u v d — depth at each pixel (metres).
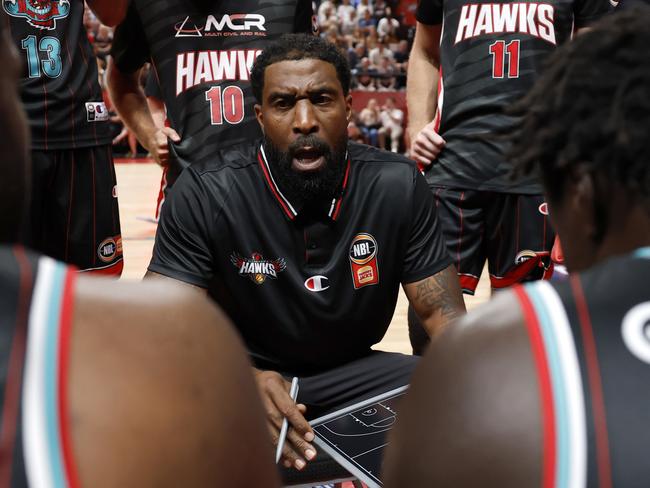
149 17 3.14
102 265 3.32
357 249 2.13
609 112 0.73
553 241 3.14
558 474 0.63
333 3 15.47
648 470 0.62
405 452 0.71
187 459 0.67
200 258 2.15
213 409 0.70
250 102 3.13
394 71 14.06
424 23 3.36
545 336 0.68
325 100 2.04
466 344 0.70
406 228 2.17
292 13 3.17
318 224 2.10
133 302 0.70
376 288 2.16
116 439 0.64
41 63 3.03
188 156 3.14
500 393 0.66
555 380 0.66
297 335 2.15
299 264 2.12
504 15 3.09
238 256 2.13
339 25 15.04
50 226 3.18
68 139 3.12
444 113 3.20
